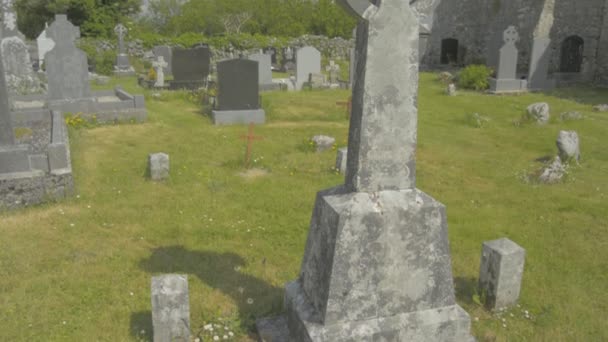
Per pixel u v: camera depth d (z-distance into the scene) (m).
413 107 3.64
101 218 6.85
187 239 6.27
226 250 5.98
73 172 8.60
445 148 11.16
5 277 5.20
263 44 30.91
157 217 6.94
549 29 24.20
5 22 16.48
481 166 9.84
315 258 3.88
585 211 7.45
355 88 3.66
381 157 3.65
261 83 19.42
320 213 3.86
